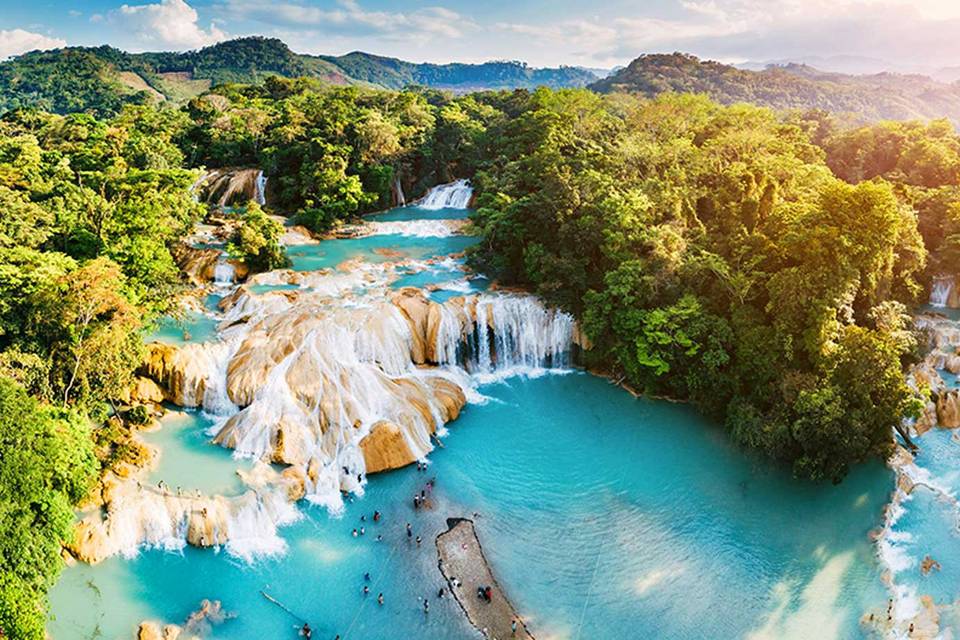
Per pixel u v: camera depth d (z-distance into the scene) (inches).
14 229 2144.4
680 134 3720.5
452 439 1952.5
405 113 4719.5
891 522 1636.3
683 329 2148.1
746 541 1577.3
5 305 1632.6
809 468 1755.7
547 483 1771.7
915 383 2107.5
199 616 1317.7
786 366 1955.0
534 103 4923.7
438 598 1391.5
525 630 1325.0
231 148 4215.1
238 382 1923.0
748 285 2081.7
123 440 1715.1
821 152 3651.6
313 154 3823.8
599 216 2469.2
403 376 2149.4
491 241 2844.5
